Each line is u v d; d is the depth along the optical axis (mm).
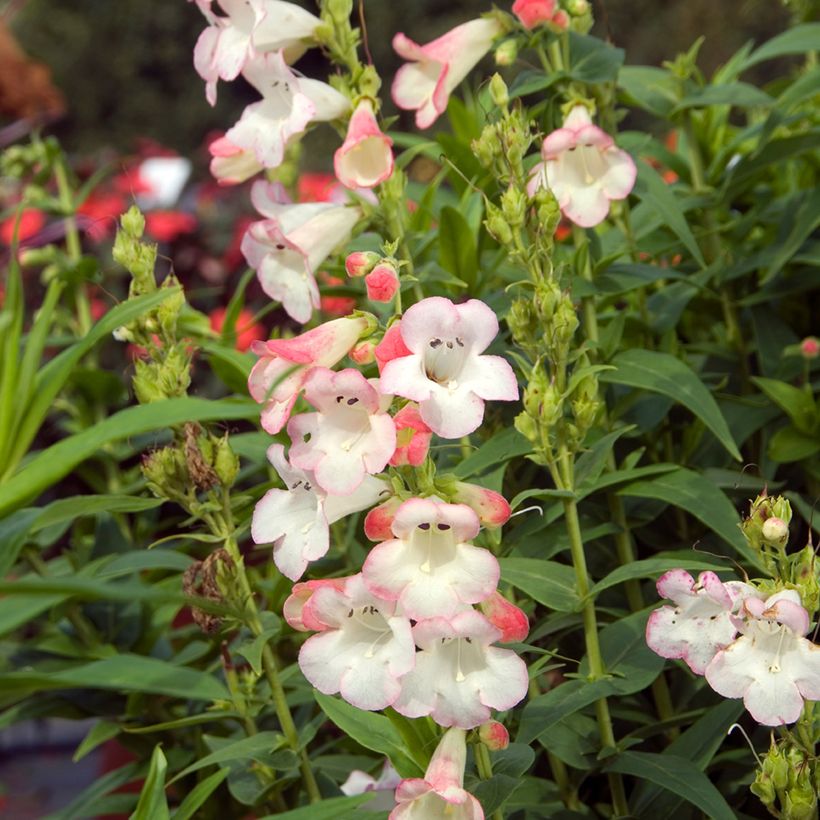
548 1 689
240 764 699
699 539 728
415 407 523
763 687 535
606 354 695
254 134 667
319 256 673
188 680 483
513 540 662
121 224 678
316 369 518
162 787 551
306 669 526
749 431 756
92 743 739
